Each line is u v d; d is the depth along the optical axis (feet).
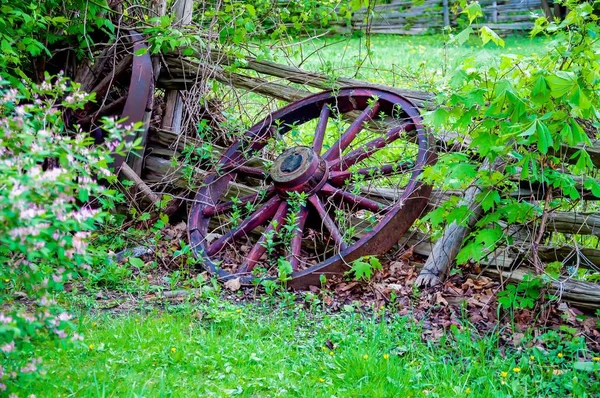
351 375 11.45
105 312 13.87
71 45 19.70
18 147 9.57
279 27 21.12
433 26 56.85
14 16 16.51
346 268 15.55
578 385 11.11
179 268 16.56
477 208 15.26
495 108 12.50
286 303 14.39
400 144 20.27
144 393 10.53
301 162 16.93
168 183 19.42
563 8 48.91
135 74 17.93
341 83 19.29
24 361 10.25
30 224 8.38
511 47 43.62
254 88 20.33
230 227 18.51
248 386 11.00
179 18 21.07
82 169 9.20
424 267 15.53
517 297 13.37
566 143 14.16
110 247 17.15
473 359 11.88
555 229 14.64
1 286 9.84
